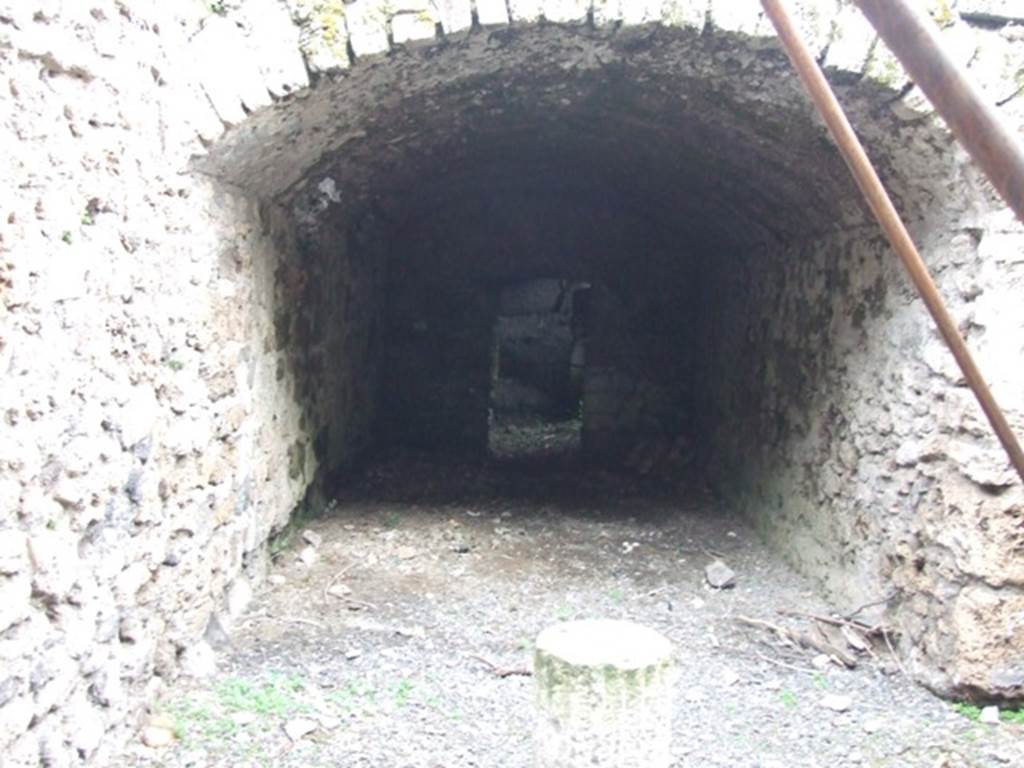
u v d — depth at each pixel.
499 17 3.22
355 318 6.54
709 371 7.21
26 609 2.21
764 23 3.24
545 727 2.45
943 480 3.40
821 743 3.06
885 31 0.94
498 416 10.42
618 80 3.97
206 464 3.47
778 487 5.32
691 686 3.52
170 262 3.06
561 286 10.40
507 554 5.21
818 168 4.04
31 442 2.21
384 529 5.52
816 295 4.82
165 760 2.73
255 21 3.11
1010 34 3.21
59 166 2.33
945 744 3.04
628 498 6.66
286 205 4.53
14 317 2.13
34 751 2.26
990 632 3.21
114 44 2.61
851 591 4.20
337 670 3.50
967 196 3.27
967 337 3.31
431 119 4.53
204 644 3.46
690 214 6.37
